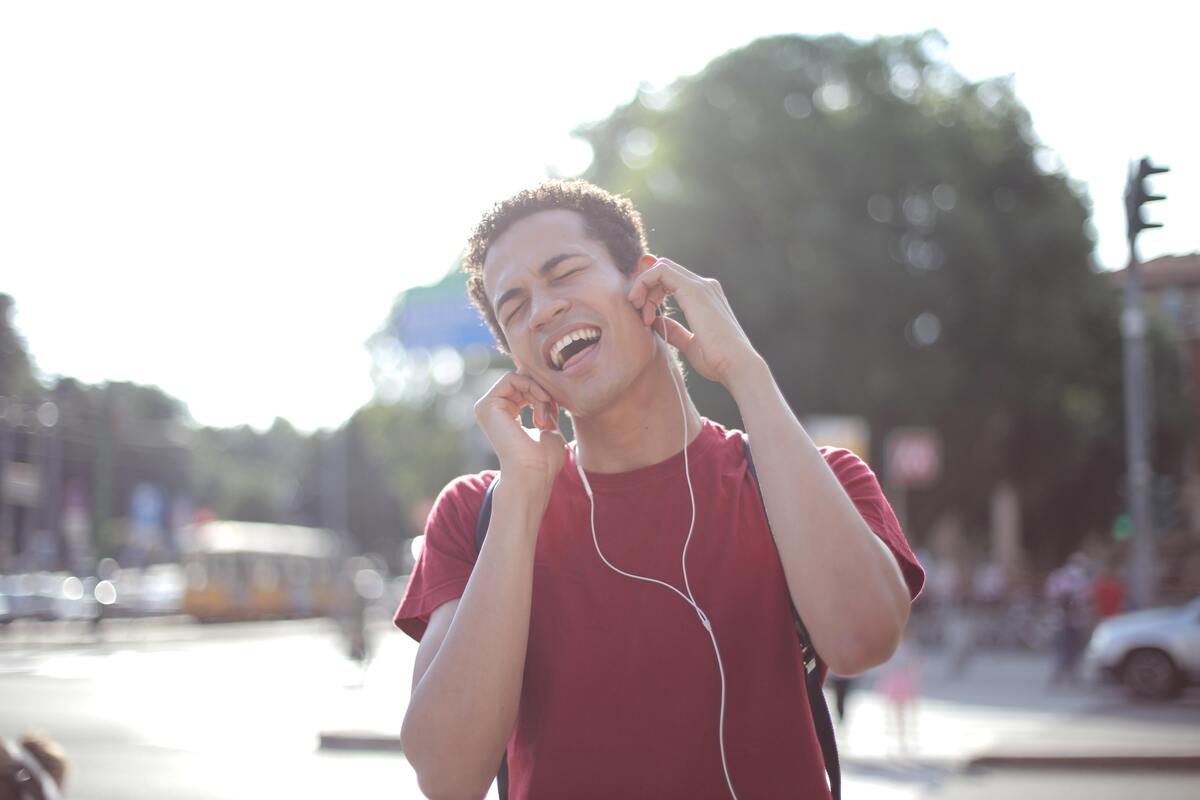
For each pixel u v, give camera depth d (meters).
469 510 2.13
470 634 1.83
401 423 48.75
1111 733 13.10
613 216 2.12
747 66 29.67
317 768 10.87
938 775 10.53
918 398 27.89
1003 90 31.91
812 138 28.58
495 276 2.09
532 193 2.13
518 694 1.85
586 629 1.92
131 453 45.81
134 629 36.69
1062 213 30.06
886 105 30.11
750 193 28.22
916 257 29.06
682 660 1.88
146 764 11.01
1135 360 17.30
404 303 19.83
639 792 1.84
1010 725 13.97
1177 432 20.64
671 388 2.09
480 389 32.69
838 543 1.84
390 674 21.75
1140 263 16.06
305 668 23.03
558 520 2.02
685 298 2.03
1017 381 29.62
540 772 1.90
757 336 26.89
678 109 29.28
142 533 44.38
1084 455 33.12
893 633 1.86
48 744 4.37
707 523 1.96
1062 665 19.44
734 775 1.85
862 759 11.14
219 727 13.63
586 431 2.07
